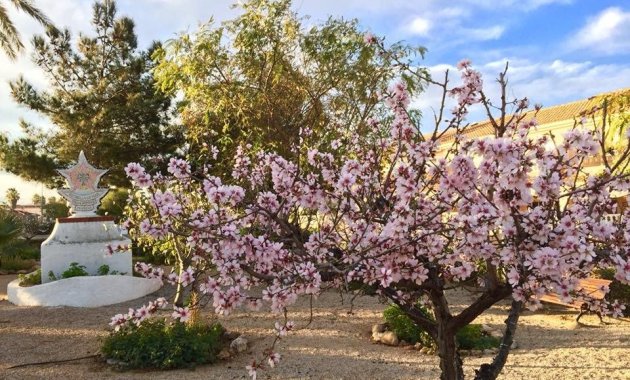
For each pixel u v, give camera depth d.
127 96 18.88
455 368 2.91
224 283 2.54
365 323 7.44
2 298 9.93
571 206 2.67
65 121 18.05
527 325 7.32
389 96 2.98
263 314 7.87
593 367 5.42
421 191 2.74
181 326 5.90
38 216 22.27
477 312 2.71
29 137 18.23
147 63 19.73
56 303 8.98
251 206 2.71
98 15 20.31
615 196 2.88
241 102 9.05
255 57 9.38
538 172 2.40
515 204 2.24
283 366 5.56
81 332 7.18
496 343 6.23
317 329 7.10
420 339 6.27
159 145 18.73
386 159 3.63
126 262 10.26
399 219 2.36
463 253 2.53
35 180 18.36
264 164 3.78
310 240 2.72
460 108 2.77
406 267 2.51
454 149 2.75
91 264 9.98
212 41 9.20
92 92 18.92
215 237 2.55
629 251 2.28
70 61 20.45
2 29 13.88
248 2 9.34
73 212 10.28
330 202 2.94
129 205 6.02
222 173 8.36
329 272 2.59
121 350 5.69
